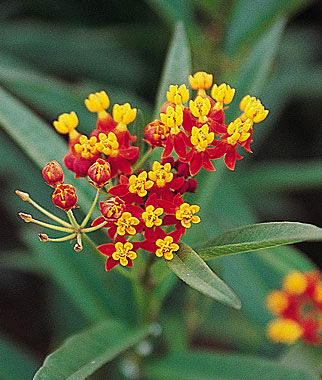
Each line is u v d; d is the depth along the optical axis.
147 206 0.42
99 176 0.42
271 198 0.78
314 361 0.53
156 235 0.42
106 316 0.55
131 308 0.55
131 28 0.68
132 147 0.44
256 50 0.53
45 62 0.69
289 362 0.53
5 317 0.77
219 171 0.49
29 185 0.66
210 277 0.40
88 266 0.56
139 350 0.52
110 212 0.42
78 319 0.66
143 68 0.72
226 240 0.43
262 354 0.65
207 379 0.49
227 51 0.63
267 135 0.84
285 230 0.41
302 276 0.54
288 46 0.78
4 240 0.76
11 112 0.49
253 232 0.42
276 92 0.70
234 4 0.62
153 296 0.50
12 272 0.77
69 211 0.42
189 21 0.62
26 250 0.68
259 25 0.62
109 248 0.43
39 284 0.79
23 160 0.67
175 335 0.62
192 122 0.44
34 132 0.49
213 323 0.66
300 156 0.84
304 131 0.83
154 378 0.51
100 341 0.47
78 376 0.44
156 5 0.62
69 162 0.44
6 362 0.59
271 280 0.59
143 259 0.49
